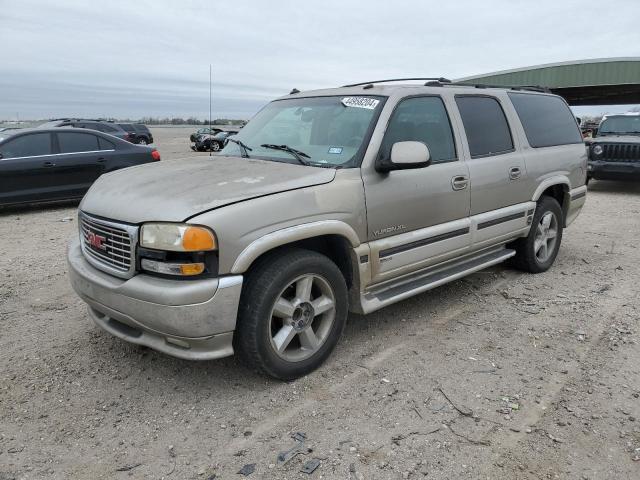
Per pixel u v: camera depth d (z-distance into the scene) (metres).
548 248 5.77
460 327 4.22
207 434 2.84
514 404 3.11
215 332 2.93
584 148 6.23
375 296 3.84
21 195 9.30
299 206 3.20
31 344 3.87
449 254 4.30
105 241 3.22
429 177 4.02
